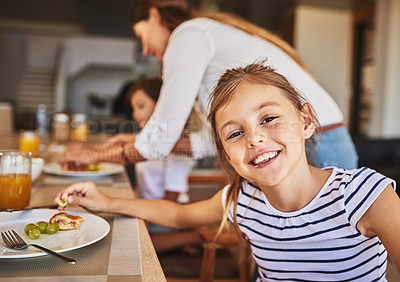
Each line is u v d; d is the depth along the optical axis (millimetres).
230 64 1218
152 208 984
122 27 11234
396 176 3402
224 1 7074
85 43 13156
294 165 760
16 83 12039
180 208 996
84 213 900
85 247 740
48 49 13031
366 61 7336
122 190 1244
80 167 1496
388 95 5664
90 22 10703
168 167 1842
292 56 1262
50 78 13039
